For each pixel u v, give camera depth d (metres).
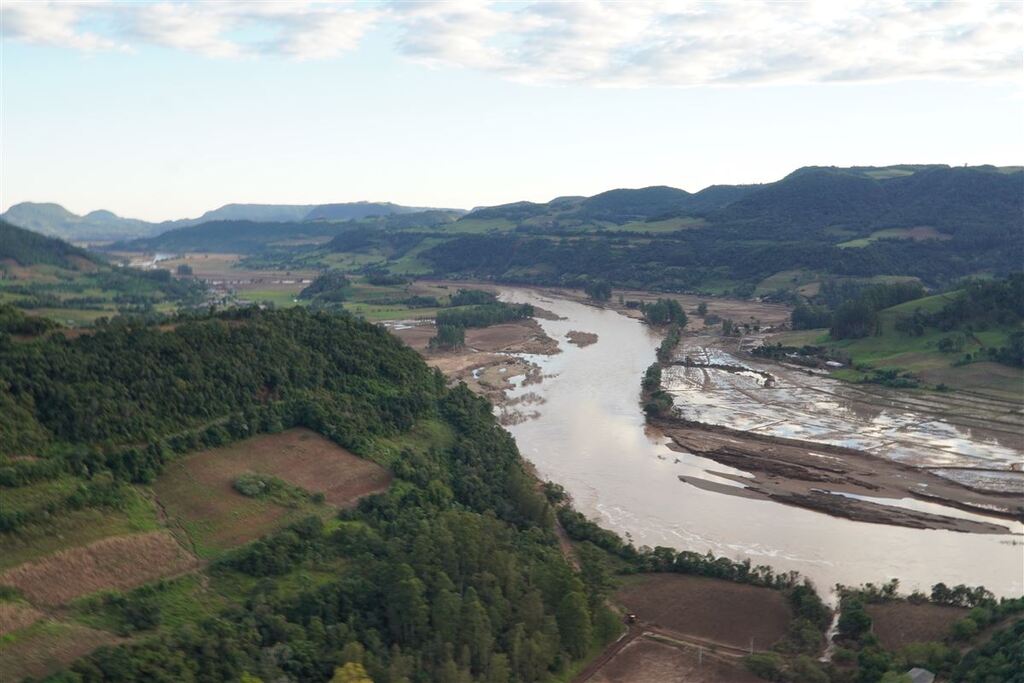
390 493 120.12
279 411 132.12
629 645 102.88
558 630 98.12
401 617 91.38
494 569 100.00
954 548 135.88
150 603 85.94
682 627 107.31
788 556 132.25
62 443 104.69
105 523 95.50
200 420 122.31
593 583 110.56
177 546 97.00
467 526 104.25
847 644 101.94
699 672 97.00
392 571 95.81
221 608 89.00
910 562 130.12
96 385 114.06
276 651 83.12
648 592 115.94
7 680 71.94
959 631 99.62
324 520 110.50
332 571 100.12
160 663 77.38
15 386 106.25
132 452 107.94
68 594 84.06
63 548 89.38
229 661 80.62
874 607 109.69
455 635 89.75
